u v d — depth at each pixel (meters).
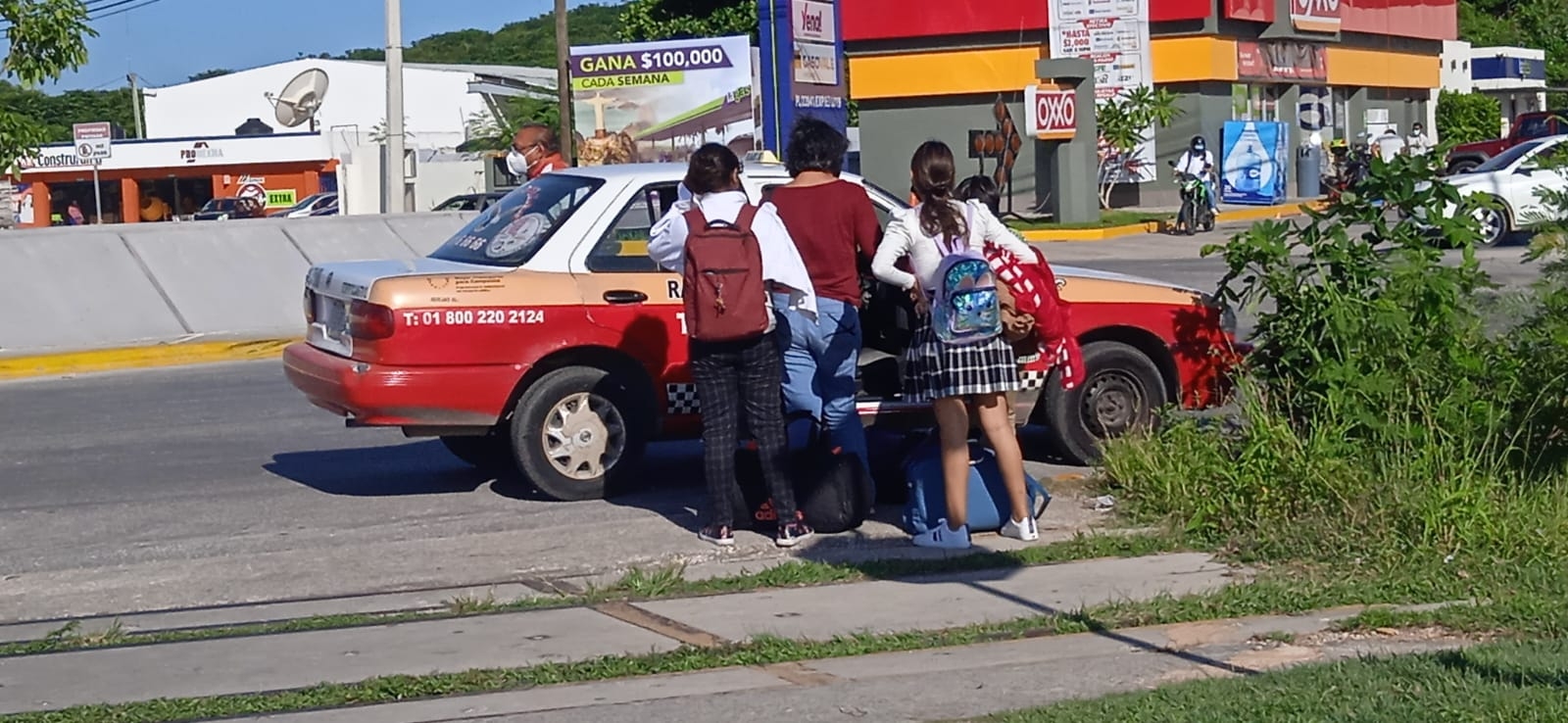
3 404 13.69
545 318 8.61
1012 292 7.52
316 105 53.94
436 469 10.21
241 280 18.34
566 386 8.77
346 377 8.48
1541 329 8.48
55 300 17.09
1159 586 7.18
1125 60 36.88
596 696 5.73
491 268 8.73
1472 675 5.46
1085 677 5.80
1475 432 8.15
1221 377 9.65
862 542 8.05
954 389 7.55
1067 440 9.44
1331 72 42.06
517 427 8.77
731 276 7.61
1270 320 8.82
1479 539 7.46
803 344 8.04
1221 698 5.32
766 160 9.58
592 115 32.50
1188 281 21.19
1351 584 7.06
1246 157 36.53
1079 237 29.67
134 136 77.62
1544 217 9.38
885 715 5.41
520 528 8.52
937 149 7.57
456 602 7.07
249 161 58.72
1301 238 8.97
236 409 12.97
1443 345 8.45
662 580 7.33
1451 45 54.38
